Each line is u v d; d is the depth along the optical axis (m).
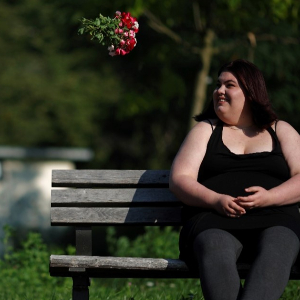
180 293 7.48
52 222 6.04
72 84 39.25
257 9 13.20
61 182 6.12
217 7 14.23
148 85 20.36
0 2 40.50
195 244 5.21
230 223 5.29
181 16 14.77
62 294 8.04
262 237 5.23
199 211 5.46
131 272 5.51
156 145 36.41
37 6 39.75
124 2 13.10
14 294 8.14
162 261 5.38
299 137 5.77
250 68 5.80
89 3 13.55
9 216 26.59
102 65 30.45
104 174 6.16
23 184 27.02
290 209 5.44
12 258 9.49
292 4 13.04
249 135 5.74
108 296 7.56
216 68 18.48
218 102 5.77
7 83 38.88
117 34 6.28
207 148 5.66
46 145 39.31
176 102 29.56
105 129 40.16
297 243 5.23
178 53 16.36
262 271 4.98
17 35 40.03
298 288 7.36
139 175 6.18
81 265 5.35
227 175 5.57
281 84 20.28
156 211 6.11
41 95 38.84
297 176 5.51
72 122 39.06
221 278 4.94
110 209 6.09
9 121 38.62
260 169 5.58
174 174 5.57
